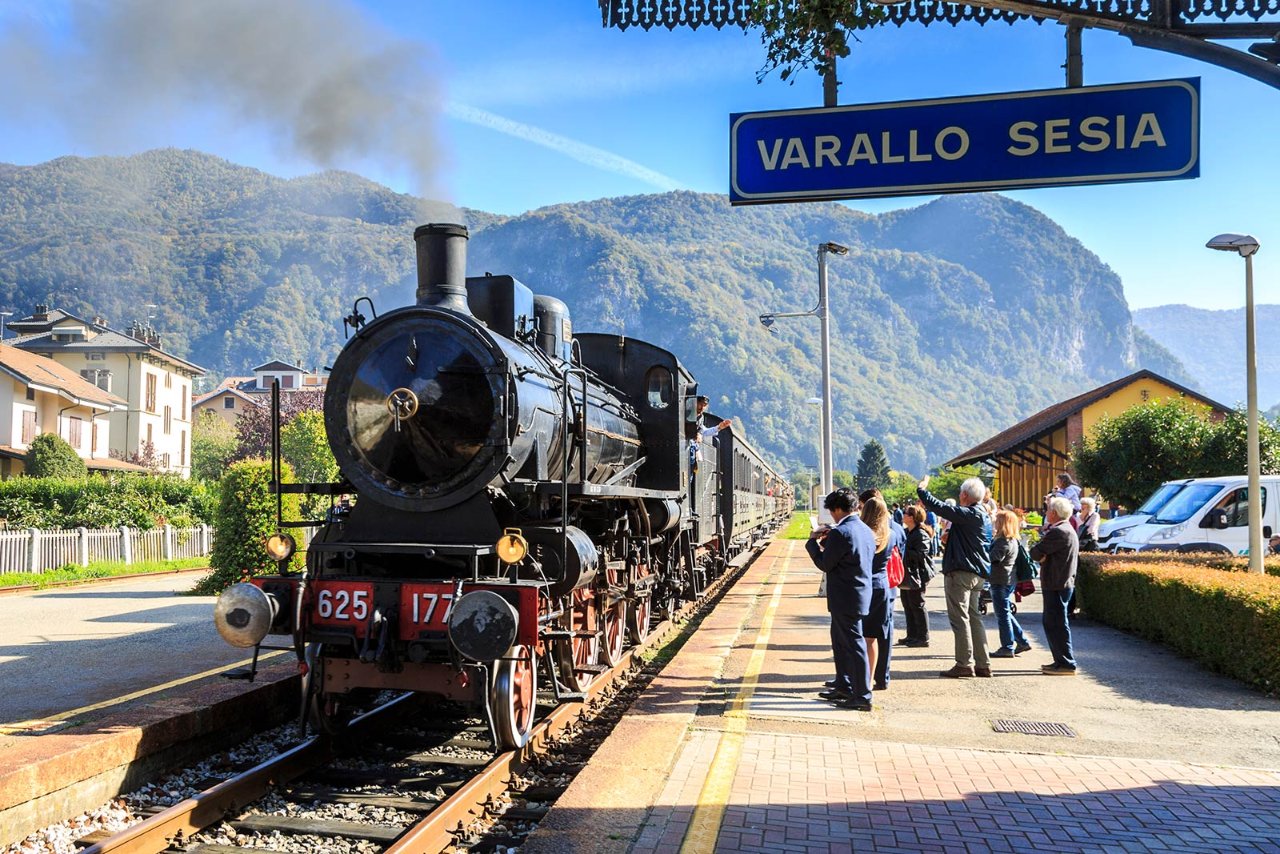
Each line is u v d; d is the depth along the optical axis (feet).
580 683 24.85
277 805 17.79
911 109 16.62
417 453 21.94
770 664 28.40
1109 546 52.47
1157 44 15.21
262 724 23.26
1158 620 32.89
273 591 20.53
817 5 15.81
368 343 23.03
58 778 16.60
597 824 14.64
